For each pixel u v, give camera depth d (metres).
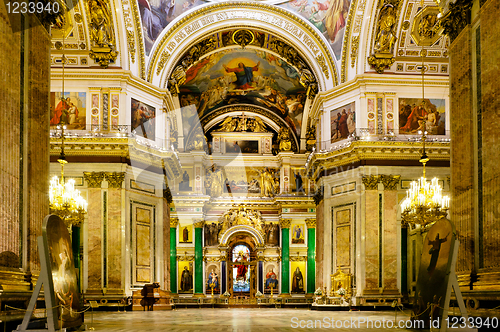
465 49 12.58
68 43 23.64
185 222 38.38
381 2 23.86
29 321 9.38
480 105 11.97
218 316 18.78
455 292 9.41
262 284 39.44
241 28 28.25
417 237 28.11
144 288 23.39
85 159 23.31
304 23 27.31
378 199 23.66
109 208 23.14
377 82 24.64
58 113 23.92
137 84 24.98
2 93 10.35
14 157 10.66
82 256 23.98
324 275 25.36
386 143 23.67
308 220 39.12
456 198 12.60
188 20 27.06
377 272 23.33
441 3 13.91
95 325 13.48
